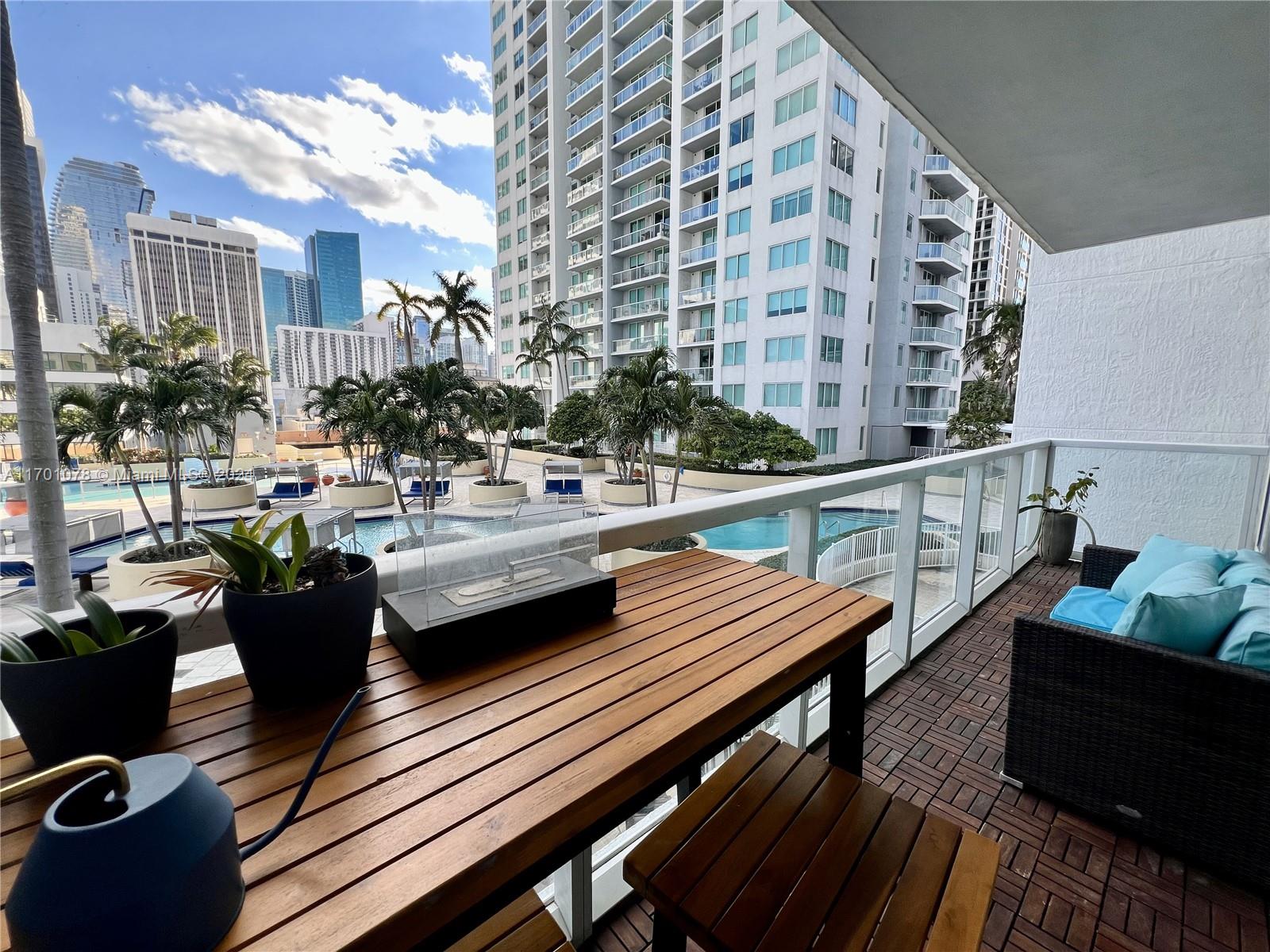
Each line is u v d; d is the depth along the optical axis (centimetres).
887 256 1878
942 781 183
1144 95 149
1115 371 405
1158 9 116
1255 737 138
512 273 3200
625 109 2338
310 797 59
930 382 2045
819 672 105
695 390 1259
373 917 47
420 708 76
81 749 60
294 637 72
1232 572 185
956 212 2019
